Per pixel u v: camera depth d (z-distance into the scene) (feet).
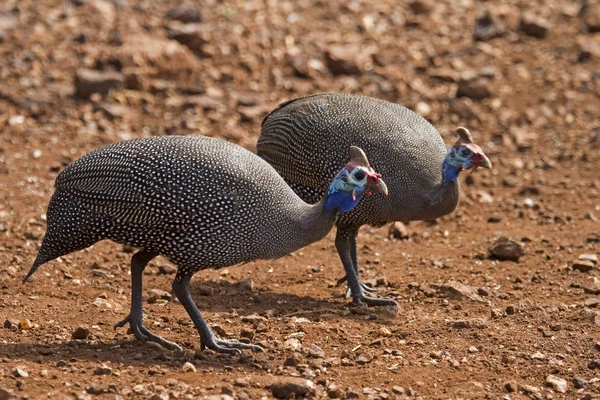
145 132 90.38
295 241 49.21
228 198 47.50
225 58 104.47
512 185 83.97
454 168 57.57
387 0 123.34
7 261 63.87
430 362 49.75
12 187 77.61
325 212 49.49
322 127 58.44
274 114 61.82
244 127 91.91
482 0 126.82
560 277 64.34
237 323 55.06
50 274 62.08
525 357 50.75
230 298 59.93
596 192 82.84
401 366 49.16
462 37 115.55
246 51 106.11
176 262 48.91
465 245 71.56
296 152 59.11
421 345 52.26
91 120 91.56
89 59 101.35
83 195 48.08
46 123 90.63
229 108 95.14
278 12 117.70
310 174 58.90
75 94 95.20
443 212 58.34
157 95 97.04
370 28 115.14
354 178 48.91
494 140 92.99
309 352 50.14
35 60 100.27
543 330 54.34
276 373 47.57
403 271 66.13
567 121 97.50
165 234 47.93
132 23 108.68
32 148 85.61
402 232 72.74
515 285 62.85
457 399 45.62
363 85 101.35
